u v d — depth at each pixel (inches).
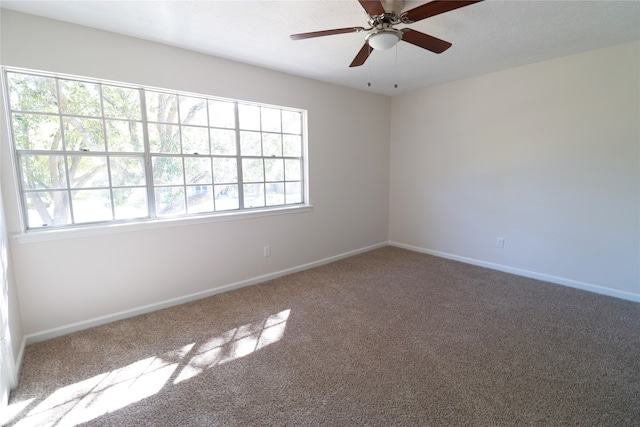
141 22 89.5
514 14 87.5
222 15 85.7
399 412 64.3
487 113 148.6
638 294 115.1
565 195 129.0
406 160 186.5
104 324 101.3
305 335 94.7
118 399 68.7
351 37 100.3
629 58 109.6
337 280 141.3
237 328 99.0
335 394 69.7
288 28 94.0
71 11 82.6
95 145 99.1
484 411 64.2
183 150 117.4
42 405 66.9
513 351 85.1
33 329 90.4
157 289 112.0
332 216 167.0
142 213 109.9
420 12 67.0
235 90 123.5
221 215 125.1
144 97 106.8
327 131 158.7
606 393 68.8
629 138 112.4
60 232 91.6
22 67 83.4
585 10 85.6
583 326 98.0
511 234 146.7
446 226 172.1
